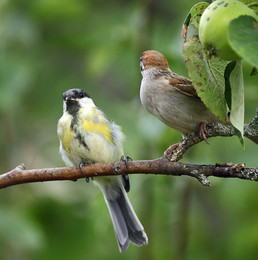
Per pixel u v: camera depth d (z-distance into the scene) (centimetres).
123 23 1268
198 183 1093
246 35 355
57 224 1126
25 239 980
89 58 1226
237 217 1135
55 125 1272
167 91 830
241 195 1086
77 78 1332
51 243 1118
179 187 1091
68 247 1123
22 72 1162
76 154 920
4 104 1134
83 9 1289
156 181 1086
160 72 866
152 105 859
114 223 902
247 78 875
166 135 1020
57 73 1328
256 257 1098
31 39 1238
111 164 629
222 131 602
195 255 1166
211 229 1202
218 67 473
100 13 1337
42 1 1243
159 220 1111
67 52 1359
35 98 1297
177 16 1292
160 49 1171
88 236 1123
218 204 1219
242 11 394
